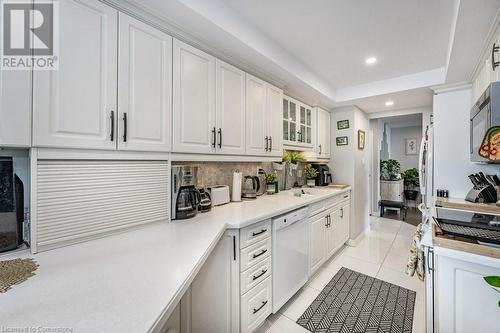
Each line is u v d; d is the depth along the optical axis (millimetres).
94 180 1104
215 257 1345
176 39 1428
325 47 2035
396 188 5434
